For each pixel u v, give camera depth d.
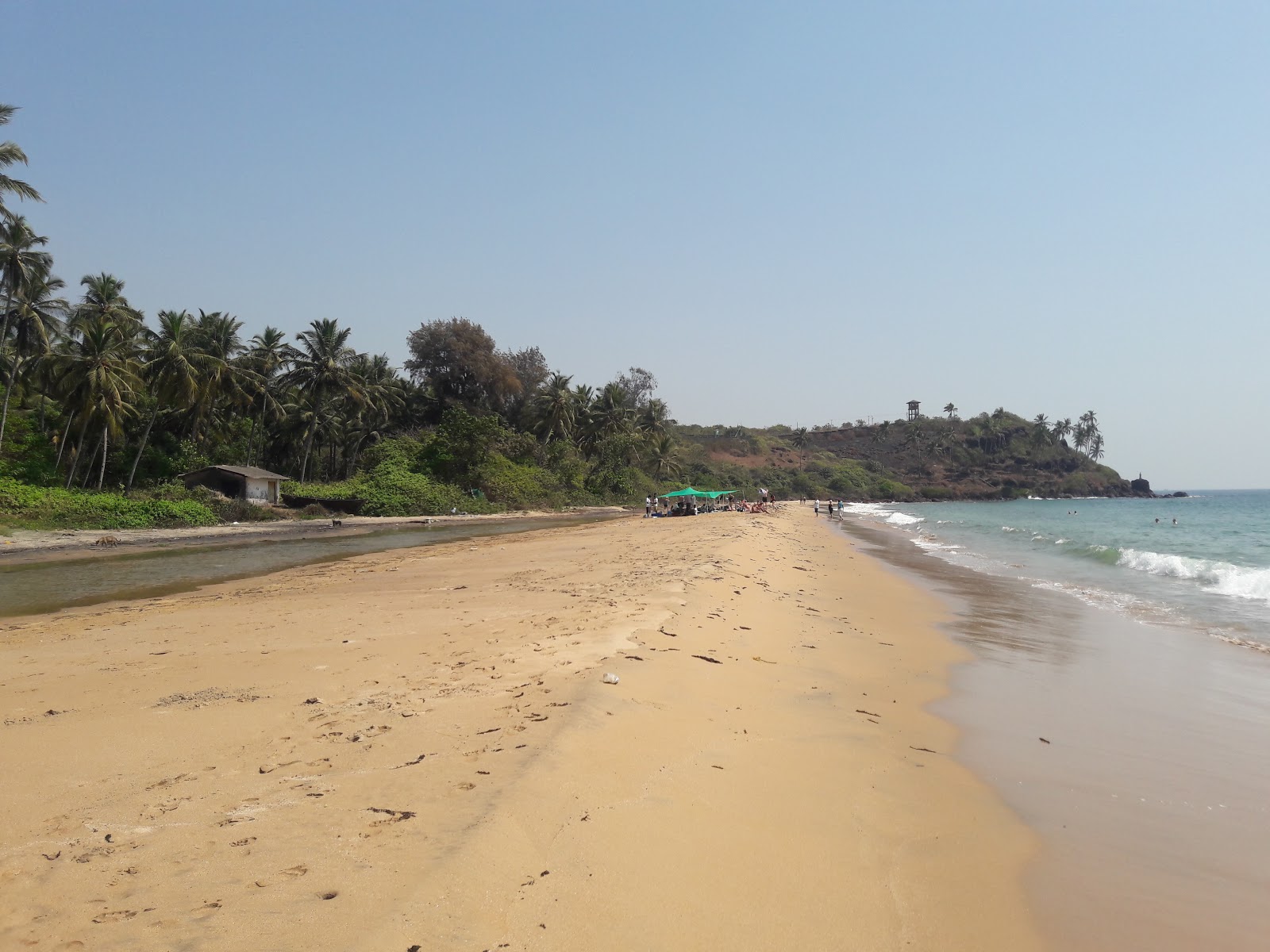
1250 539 37.97
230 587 19.59
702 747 6.28
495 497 72.50
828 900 4.17
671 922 3.74
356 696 7.49
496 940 3.37
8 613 15.71
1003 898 4.38
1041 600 17.36
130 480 51.81
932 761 6.64
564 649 9.21
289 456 72.06
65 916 3.56
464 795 4.84
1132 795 6.03
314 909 3.53
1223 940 4.03
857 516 79.88
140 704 7.50
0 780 5.47
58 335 47.78
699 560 20.34
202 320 63.47
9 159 37.03
